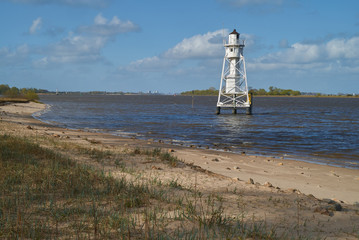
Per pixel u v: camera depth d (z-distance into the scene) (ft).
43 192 26.86
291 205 28.27
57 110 259.60
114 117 195.11
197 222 21.20
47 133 82.79
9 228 18.26
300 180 45.70
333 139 102.42
